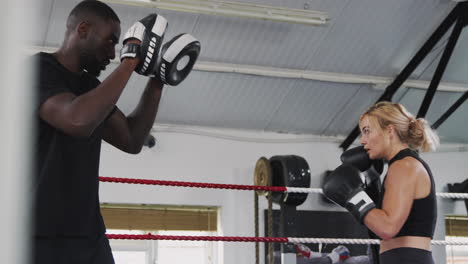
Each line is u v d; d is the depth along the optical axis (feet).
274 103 22.11
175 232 22.16
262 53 20.18
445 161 24.62
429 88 20.63
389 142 5.75
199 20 18.48
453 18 19.47
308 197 22.88
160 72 4.23
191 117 22.16
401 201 5.28
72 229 3.58
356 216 5.50
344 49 20.53
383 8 19.22
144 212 21.67
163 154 21.93
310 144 23.52
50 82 3.53
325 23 18.48
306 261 21.91
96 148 3.83
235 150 22.67
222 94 21.33
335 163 23.56
